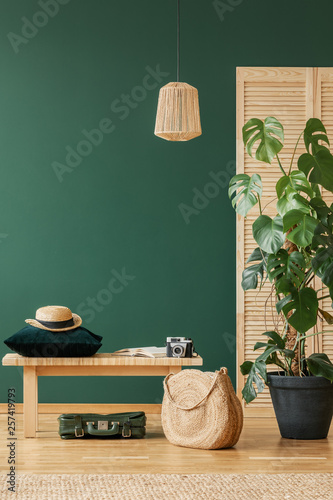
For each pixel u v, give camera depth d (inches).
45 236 201.5
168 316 202.4
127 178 202.2
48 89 201.6
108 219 202.2
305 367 173.3
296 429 165.3
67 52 201.8
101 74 201.9
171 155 202.8
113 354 175.3
